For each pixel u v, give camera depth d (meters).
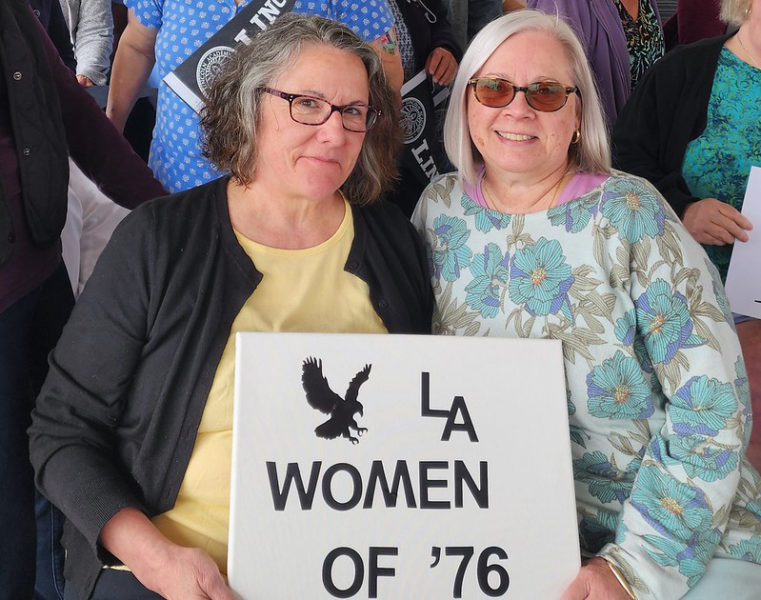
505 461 1.68
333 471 1.64
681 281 1.78
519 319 1.86
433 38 3.02
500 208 1.94
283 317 1.79
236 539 1.60
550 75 1.82
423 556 1.64
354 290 1.87
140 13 2.64
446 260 1.97
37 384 2.26
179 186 2.47
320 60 1.75
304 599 1.61
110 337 1.73
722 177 2.64
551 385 1.72
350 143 1.80
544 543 1.67
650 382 1.84
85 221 2.46
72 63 4.00
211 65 2.31
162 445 1.73
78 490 1.67
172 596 1.59
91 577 1.72
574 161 1.94
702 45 2.66
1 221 1.93
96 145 2.33
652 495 1.77
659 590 1.69
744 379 1.81
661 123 2.68
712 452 1.76
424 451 1.66
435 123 2.92
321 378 1.65
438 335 1.79
